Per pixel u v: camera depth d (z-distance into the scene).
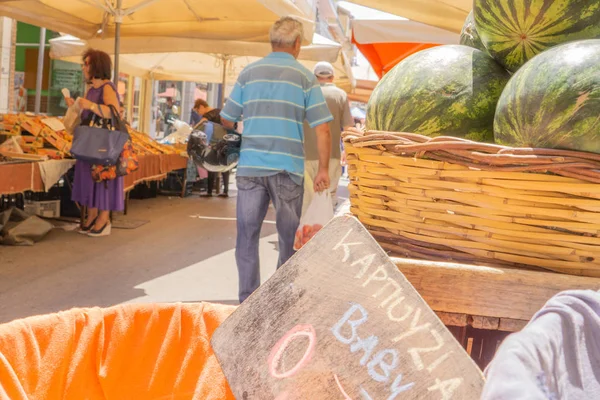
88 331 1.61
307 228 4.30
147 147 10.91
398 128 1.87
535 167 1.36
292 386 1.24
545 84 1.49
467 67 1.89
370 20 7.95
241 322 1.30
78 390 1.58
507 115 1.58
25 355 1.51
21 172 6.88
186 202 11.80
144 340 1.68
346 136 1.67
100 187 7.61
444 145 1.42
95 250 7.04
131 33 9.48
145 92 20.34
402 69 1.94
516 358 0.85
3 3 8.02
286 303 1.28
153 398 1.65
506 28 1.84
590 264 1.41
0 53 13.03
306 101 4.52
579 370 0.88
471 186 1.42
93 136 7.16
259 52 9.63
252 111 4.45
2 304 4.91
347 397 1.19
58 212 8.90
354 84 14.01
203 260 6.86
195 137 4.56
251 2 8.59
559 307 0.93
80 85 15.55
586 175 1.35
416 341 1.17
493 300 1.38
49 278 5.75
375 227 1.62
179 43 9.56
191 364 1.68
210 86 25.81
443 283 1.40
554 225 1.39
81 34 9.49
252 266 4.55
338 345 1.23
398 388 1.16
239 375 1.28
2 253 6.59
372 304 1.22
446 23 5.74
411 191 1.50
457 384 1.12
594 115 1.42
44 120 8.41
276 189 4.45
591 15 1.76
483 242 1.46
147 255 6.97
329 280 1.27
